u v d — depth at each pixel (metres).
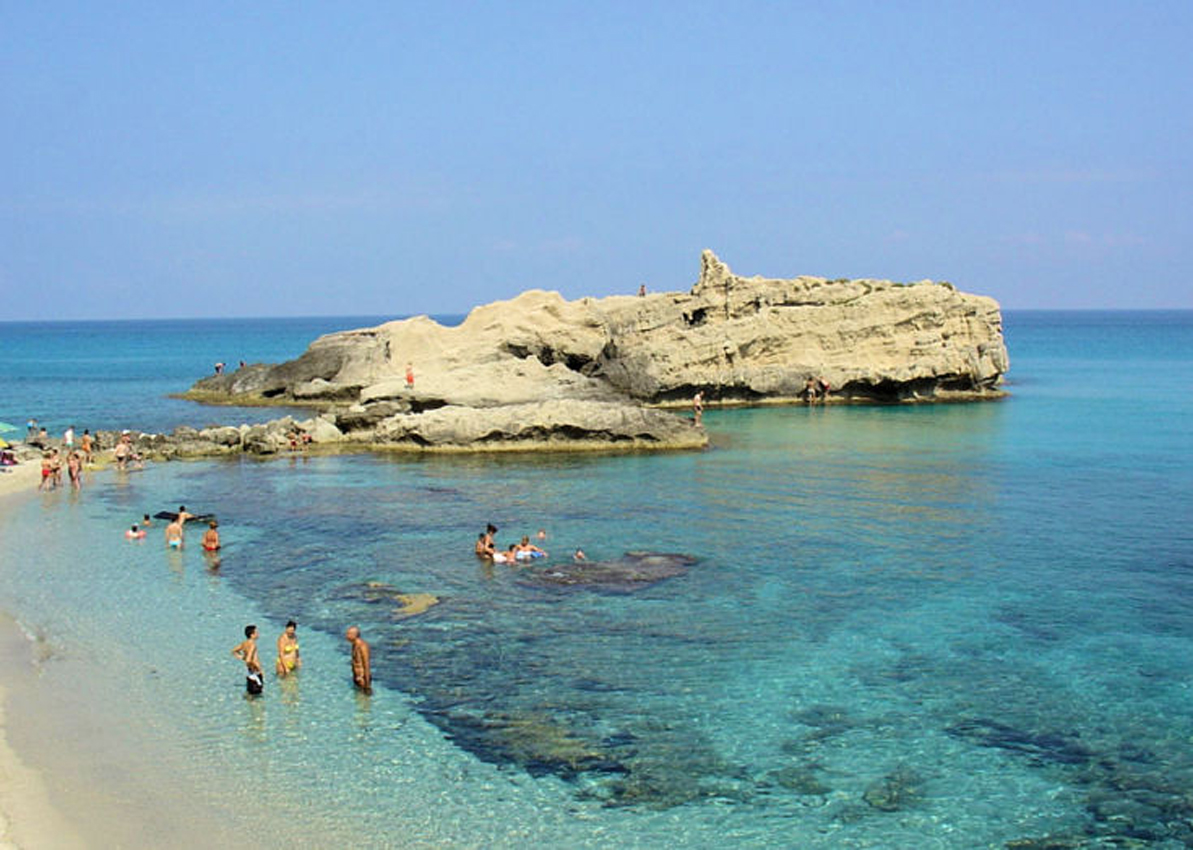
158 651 26.97
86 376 131.75
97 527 41.22
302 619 29.50
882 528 39.88
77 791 19.59
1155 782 20.09
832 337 87.25
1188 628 28.17
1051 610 29.77
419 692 24.33
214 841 17.92
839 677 25.05
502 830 18.41
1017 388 100.94
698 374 83.62
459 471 54.12
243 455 60.47
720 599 31.00
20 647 27.25
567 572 33.94
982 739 21.84
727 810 19.11
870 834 18.33
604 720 22.81
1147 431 67.50
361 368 90.25
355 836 18.20
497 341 90.75
